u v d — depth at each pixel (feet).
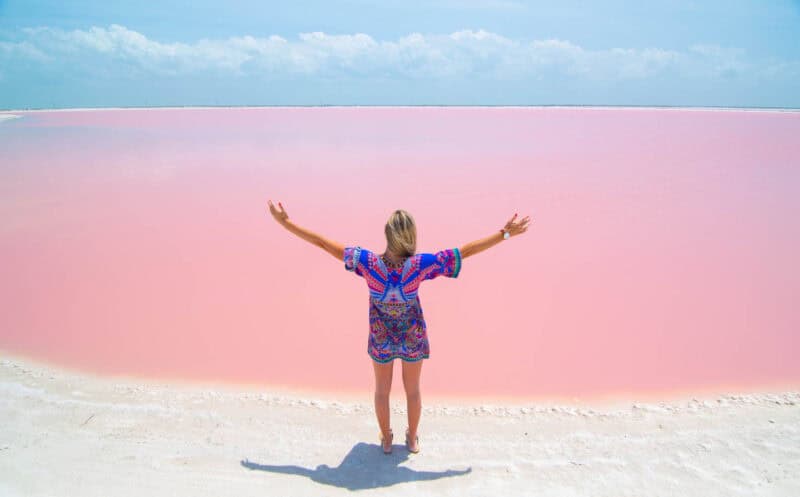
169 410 12.32
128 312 18.44
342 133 83.76
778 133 77.77
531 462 10.25
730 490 9.23
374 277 9.34
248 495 9.20
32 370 14.33
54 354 15.34
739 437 10.93
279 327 17.47
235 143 69.41
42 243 25.98
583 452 10.58
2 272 22.09
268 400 12.91
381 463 10.29
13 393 12.98
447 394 13.44
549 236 26.25
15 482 9.37
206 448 10.71
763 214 29.73
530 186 38.19
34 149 63.72
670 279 20.65
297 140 72.79
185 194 36.68
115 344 16.07
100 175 44.47
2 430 11.22
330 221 29.09
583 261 22.86
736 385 13.48
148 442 10.89
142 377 14.11
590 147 62.23
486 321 17.76
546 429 11.58
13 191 37.78
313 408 12.55
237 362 15.11
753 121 106.52
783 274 20.77
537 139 72.18
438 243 25.04
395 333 9.71
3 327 17.08
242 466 10.11
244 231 27.91
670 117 124.26
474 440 11.14
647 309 18.20
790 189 36.32
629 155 54.54
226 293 20.18
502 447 10.84
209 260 23.71
